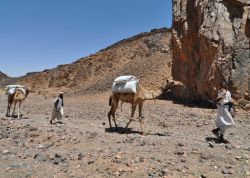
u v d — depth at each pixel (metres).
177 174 8.31
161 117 19.58
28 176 8.13
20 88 19.33
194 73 27.70
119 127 15.45
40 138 12.13
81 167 8.77
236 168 8.97
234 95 21.95
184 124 16.77
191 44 28.48
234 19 24.19
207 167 8.94
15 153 10.01
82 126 15.52
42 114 22.52
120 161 9.10
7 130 13.55
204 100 25.59
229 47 23.09
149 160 9.28
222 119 12.05
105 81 62.75
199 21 26.80
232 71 22.31
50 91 73.62
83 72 76.00
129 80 13.77
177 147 10.77
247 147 11.30
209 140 12.38
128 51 74.94
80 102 36.06
